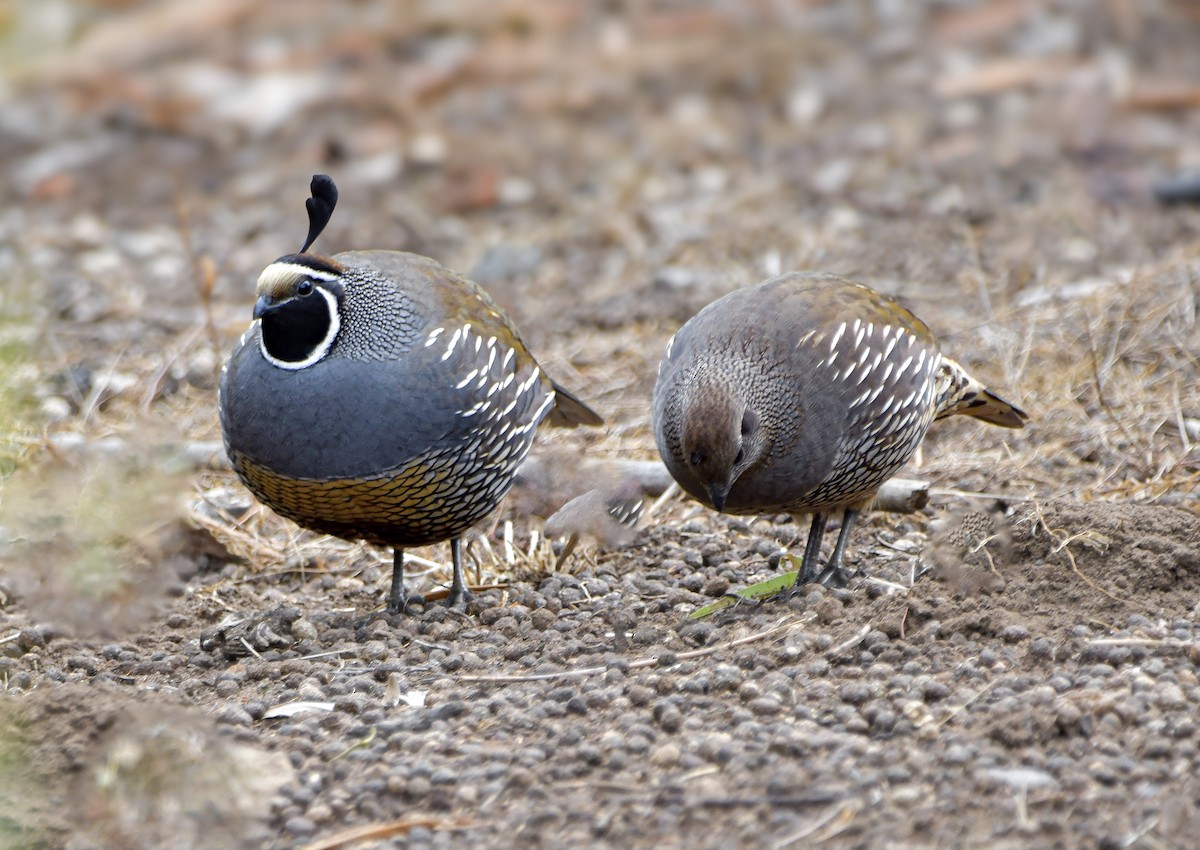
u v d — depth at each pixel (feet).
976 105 65.21
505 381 32.12
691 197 59.77
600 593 33.71
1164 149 60.64
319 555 36.94
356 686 28.73
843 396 30.94
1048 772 23.97
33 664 30.81
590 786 24.17
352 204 61.57
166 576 32.99
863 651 28.68
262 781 24.64
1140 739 24.71
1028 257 50.80
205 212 61.36
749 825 22.95
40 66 73.77
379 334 30.48
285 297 29.60
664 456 30.96
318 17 77.10
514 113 68.13
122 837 23.36
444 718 26.84
